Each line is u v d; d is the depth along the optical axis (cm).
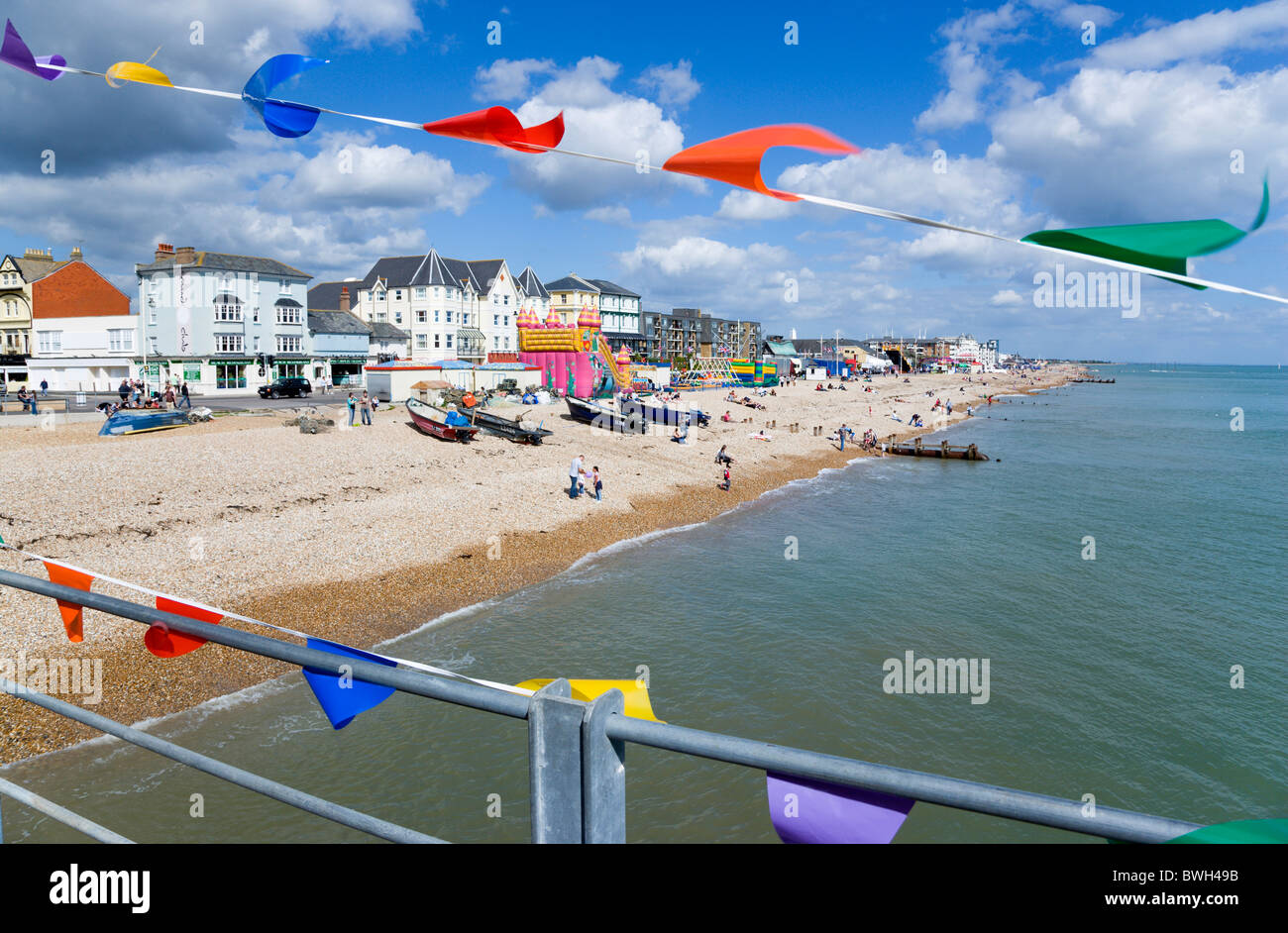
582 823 150
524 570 2292
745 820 1074
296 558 2061
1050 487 4188
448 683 169
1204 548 2752
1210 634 1872
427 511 2631
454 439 3725
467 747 1236
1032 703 1484
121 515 2159
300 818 1017
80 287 6806
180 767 1132
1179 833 111
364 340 7794
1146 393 16500
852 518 3291
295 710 1331
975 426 8238
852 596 2133
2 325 6819
